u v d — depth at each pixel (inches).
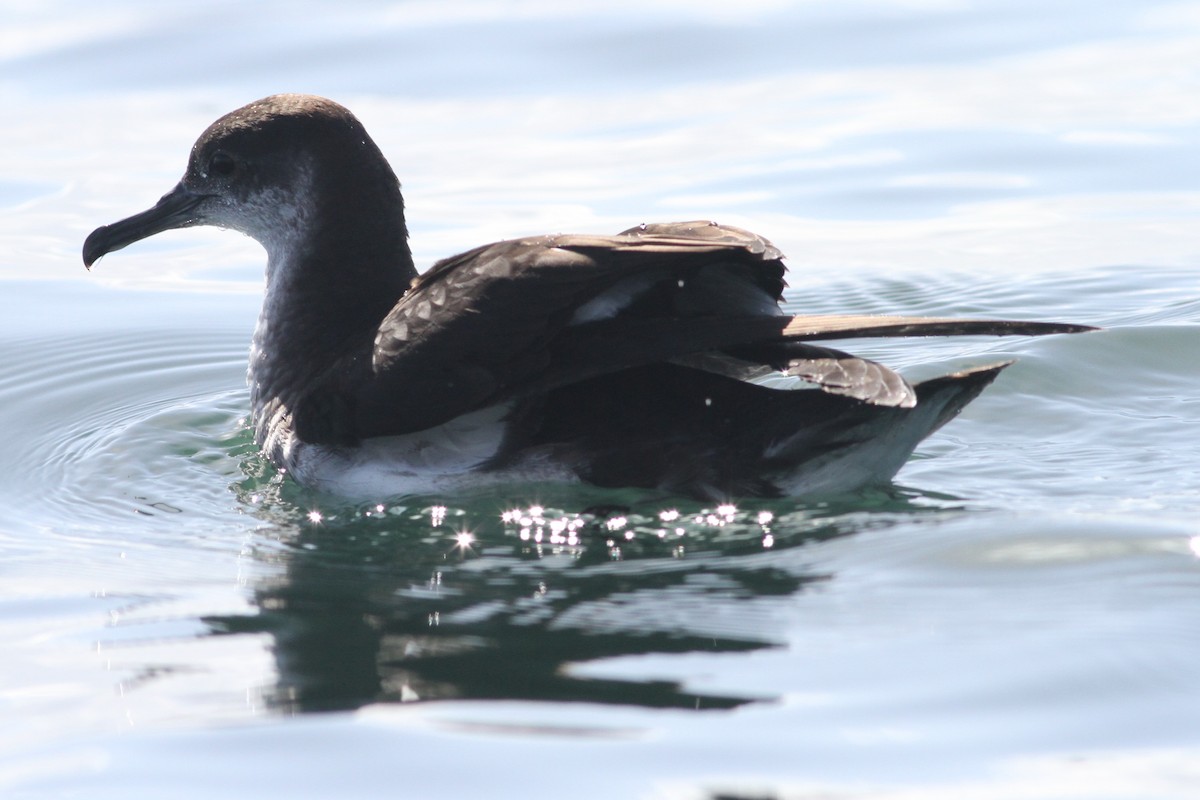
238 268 737.0
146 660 350.3
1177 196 736.3
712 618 359.9
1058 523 402.0
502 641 351.6
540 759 295.1
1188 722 302.7
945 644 338.6
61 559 418.0
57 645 360.8
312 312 471.8
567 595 378.9
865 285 660.7
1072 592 362.3
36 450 516.1
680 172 770.8
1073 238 698.8
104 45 948.6
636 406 419.8
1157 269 659.4
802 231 713.0
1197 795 276.8
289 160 476.1
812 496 416.2
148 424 529.7
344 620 369.4
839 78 887.7
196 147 496.1
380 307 471.2
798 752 295.1
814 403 409.7
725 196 743.7
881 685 321.1
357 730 311.1
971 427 497.7
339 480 442.3
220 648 356.2
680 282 404.5
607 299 403.2
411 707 320.5
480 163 786.8
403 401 413.1
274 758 300.7
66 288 695.7
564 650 345.1
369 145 479.2
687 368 424.2
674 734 303.6
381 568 404.8
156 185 764.0
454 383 406.6
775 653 338.6
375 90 877.2
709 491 411.5
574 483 419.5
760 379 560.4
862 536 401.1
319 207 474.9
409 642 354.6
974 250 691.4
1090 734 299.6
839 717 308.8
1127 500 422.9
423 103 862.5
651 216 716.0
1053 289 644.7
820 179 763.4
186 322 655.8
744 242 402.3
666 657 339.6
